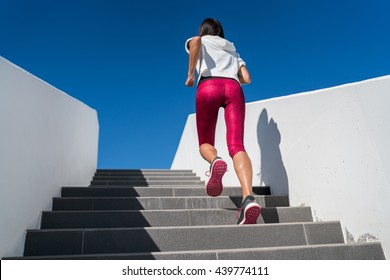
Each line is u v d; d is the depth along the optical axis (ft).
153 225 6.71
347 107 6.58
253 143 10.66
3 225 4.95
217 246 5.90
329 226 6.51
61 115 8.60
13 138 5.47
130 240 5.66
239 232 6.08
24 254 5.41
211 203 7.98
